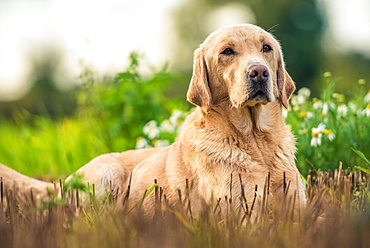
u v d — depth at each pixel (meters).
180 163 5.28
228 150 4.96
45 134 10.11
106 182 5.81
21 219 4.08
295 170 5.16
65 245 3.44
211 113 5.20
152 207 5.35
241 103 4.84
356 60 23.19
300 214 4.29
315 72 22.84
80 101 9.55
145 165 5.72
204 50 5.34
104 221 3.83
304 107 7.32
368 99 6.97
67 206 4.24
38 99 23.31
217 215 3.83
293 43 22.92
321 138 6.40
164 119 8.66
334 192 4.65
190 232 3.49
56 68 24.58
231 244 3.28
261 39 5.12
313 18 23.17
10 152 9.70
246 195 4.83
